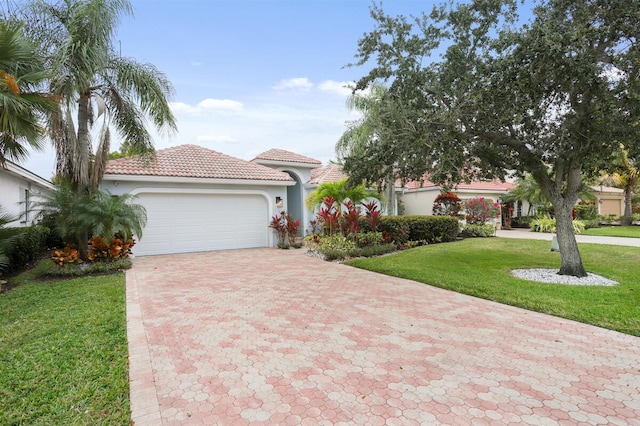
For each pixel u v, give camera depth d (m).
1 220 8.84
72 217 10.10
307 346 4.91
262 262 12.47
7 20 8.48
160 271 10.73
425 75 8.84
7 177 13.31
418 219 17.03
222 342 5.07
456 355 4.62
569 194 9.52
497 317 6.20
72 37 9.80
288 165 22.38
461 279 9.03
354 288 8.42
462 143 8.64
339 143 19.44
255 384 3.88
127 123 12.05
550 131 8.67
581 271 9.45
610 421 3.22
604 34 7.05
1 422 3.17
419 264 11.51
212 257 13.80
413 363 4.38
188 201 15.41
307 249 15.71
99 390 3.73
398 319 6.09
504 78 7.52
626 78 6.87
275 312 6.50
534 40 7.05
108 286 8.55
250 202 16.95
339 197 16.52
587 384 3.88
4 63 7.74
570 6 7.67
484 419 3.23
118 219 10.47
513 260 12.27
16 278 9.56
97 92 11.39
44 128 9.23
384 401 3.53
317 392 3.71
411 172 10.23
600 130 7.44
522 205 31.94
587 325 5.77
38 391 3.70
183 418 3.27
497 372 4.15
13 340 5.09
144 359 4.50
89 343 4.97
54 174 10.91
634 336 5.29
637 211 35.34
